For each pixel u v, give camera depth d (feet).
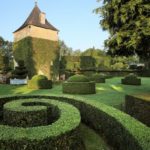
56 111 20.47
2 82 86.84
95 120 20.84
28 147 12.10
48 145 12.44
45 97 27.68
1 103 25.55
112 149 16.70
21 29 114.73
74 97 26.55
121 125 14.62
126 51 30.25
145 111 22.95
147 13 25.08
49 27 118.42
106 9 27.43
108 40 29.09
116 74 137.18
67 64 136.15
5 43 184.03
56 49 121.19
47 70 115.65
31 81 64.39
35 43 111.04
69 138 13.58
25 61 109.81
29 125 18.25
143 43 26.84
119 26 27.86
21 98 27.09
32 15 117.39
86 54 171.12
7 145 12.01
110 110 19.02
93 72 133.28
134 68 145.48
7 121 19.19
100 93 52.85
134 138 11.90
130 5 24.59
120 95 48.80
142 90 58.90
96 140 18.63
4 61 118.32
